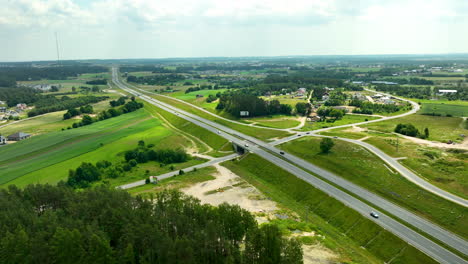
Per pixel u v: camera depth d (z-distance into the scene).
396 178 127.31
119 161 171.12
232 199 126.56
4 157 180.00
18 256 70.25
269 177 147.50
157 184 142.62
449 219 99.31
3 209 88.31
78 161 168.12
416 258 85.06
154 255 72.56
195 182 144.75
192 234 78.00
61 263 70.25
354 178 134.38
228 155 184.38
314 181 133.62
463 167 131.50
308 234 98.50
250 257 74.31
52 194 99.94
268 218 109.56
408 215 104.75
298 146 180.88
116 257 73.56
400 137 184.38
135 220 78.56
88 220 84.69
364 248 94.69
